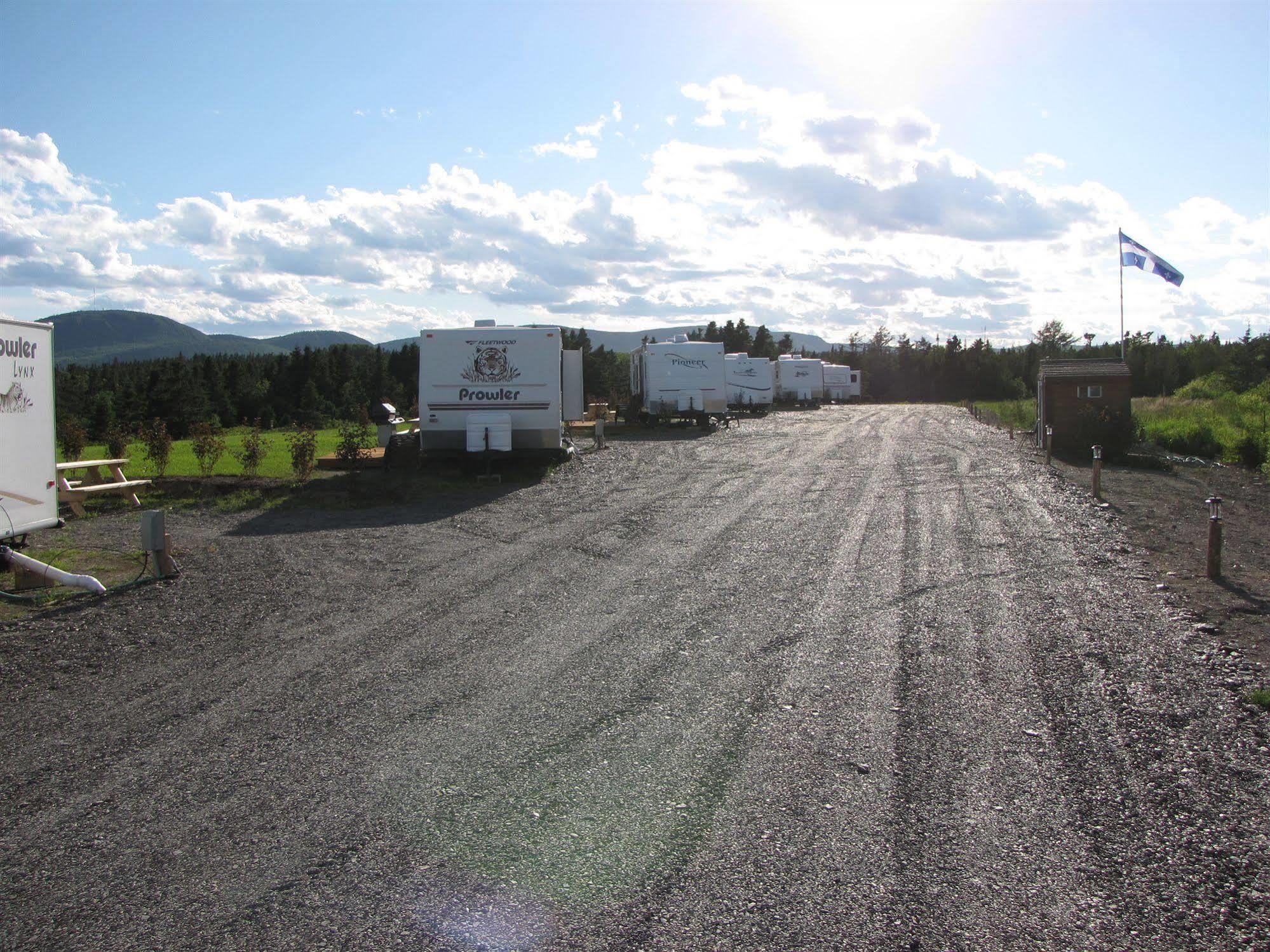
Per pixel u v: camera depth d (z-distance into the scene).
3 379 9.09
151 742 5.33
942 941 3.35
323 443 26.25
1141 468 20.33
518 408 18.39
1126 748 5.10
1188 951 3.30
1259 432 21.56
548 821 4.30
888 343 92.06
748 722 5.55
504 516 14.09
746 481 18.03
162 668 6.74
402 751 5.17
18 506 9.35
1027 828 4.20
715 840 4.10
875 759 4.98
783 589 9.11
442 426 18.38
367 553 11.23
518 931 3.43
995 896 3.64
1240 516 13.61
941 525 12.73
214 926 3.50
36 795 4.65
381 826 4.28
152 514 9.66
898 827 4.21
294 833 4.22
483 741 5.30
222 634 7.64
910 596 8.72
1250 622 7.80
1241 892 3.69
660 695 6.07
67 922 3.54
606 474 19.42
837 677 6.37
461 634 7.63
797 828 4.20
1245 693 5.98
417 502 15.66
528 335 18.36
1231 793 4.56
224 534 12.56
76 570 10.12
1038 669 6.48
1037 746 5.13
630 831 4.20
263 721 5.65
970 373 76.19
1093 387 23.08
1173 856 3.96
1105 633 7.42
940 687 6.13
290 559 10.84
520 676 6.49
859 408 55.44
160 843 4.15
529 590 9.26
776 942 3.35
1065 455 22.75
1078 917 3.50
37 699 6.10
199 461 18.09
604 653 7.05
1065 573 9.68
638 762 4.97
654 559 10.77
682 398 33.16
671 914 3.53
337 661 6.88
